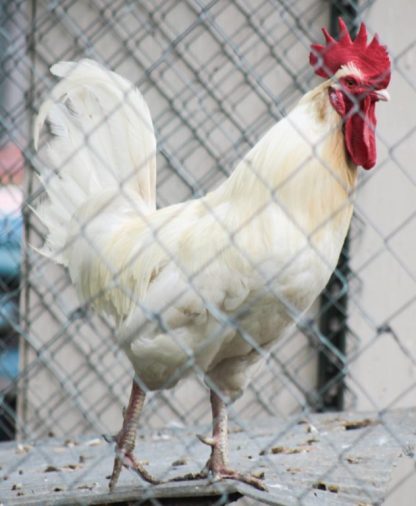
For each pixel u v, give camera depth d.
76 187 6.15
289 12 7.70
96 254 5.94
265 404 8.79
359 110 5.64
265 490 5.27
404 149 8.84
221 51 8.51
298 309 5.64
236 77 8.70
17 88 8.17
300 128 5.71
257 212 5.24
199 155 8.75
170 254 5.35
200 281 5.48
